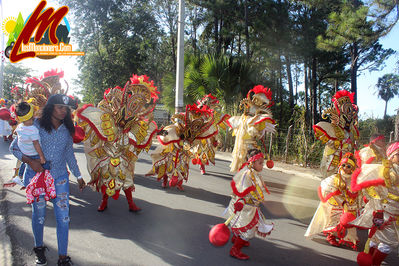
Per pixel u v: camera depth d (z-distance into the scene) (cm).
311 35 1956
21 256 350
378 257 339
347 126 520
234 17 2209
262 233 376
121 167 507
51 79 586
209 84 1439
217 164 1048
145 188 688
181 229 462
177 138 642
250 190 359
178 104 1207
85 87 2906
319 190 438
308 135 1146
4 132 1348
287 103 2527
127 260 358
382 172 333
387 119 1392
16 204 527
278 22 1847
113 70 2781
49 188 313
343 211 419
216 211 551
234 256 379
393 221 330
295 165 1087
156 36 3006
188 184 745
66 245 322
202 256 379
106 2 2677
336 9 1831
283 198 666
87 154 513
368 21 1205
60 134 325
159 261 360
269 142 1262
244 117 610
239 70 1442
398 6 1090
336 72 2494
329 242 440
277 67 2136
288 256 392
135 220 490
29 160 311
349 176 412
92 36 2780
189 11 2758
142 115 525
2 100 1206
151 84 550
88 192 633
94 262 349
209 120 671
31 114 312
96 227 453
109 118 488
